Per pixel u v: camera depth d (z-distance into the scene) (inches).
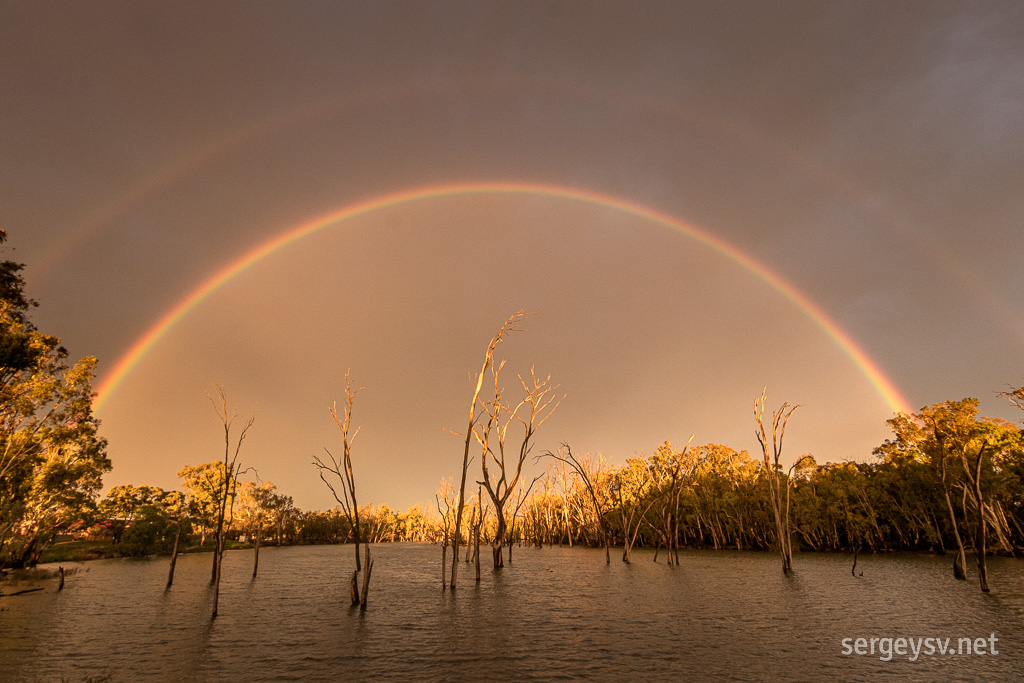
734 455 4101.9
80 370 2009.1
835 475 3464.6
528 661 955.3
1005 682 828.0
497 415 2001.7
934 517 3031.5
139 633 1221.1
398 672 895.1
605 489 4165.8
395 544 6939.0
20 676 883.4
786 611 1419.8
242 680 855.7
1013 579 1940.2
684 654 992.9
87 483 2822.3
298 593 1932.8
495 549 2445.9
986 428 2571.4
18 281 1467.8
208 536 5797.2
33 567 2910.9
